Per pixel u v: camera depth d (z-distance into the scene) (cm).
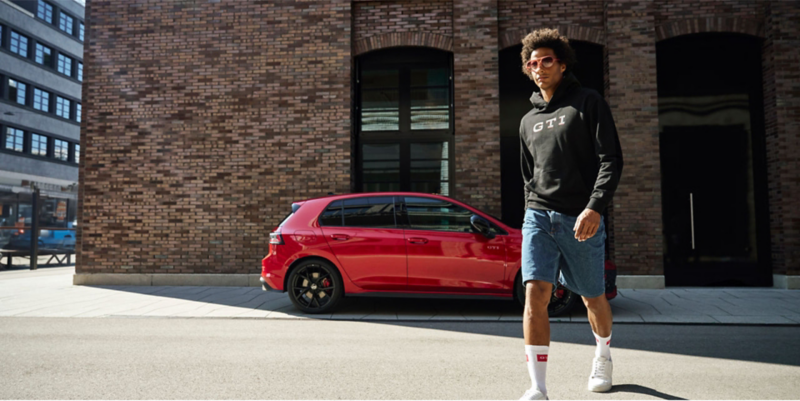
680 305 728
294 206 701
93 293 879
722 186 964
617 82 943
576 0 982
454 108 979
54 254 1869
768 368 380
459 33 983
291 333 534
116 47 1038
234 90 1011
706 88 979
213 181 1002
